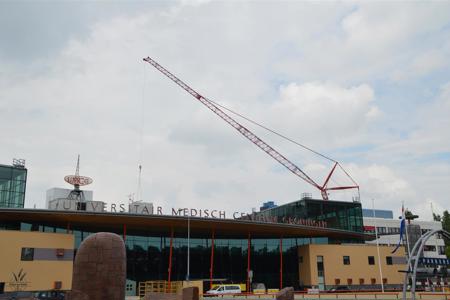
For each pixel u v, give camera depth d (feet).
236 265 236.02
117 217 174.40
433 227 352.49
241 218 216.54
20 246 158.92
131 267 211.20
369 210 383.86
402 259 252.01
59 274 165.17
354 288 233.76
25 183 227.81
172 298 89.66
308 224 242.37
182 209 188.24
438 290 196.85
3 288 152.46
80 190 211.61
